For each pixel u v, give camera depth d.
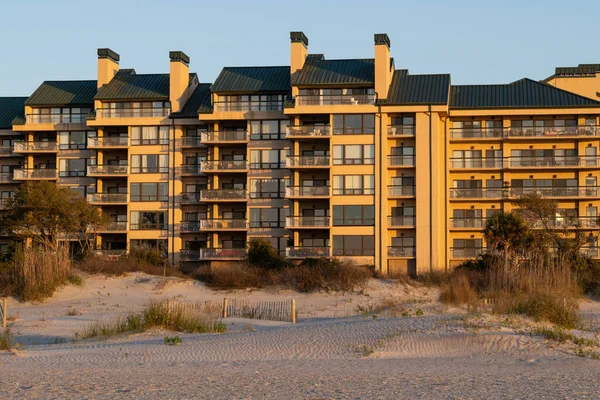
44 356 30.39
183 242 76.69
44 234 70.88
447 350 29.45
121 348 32.00
